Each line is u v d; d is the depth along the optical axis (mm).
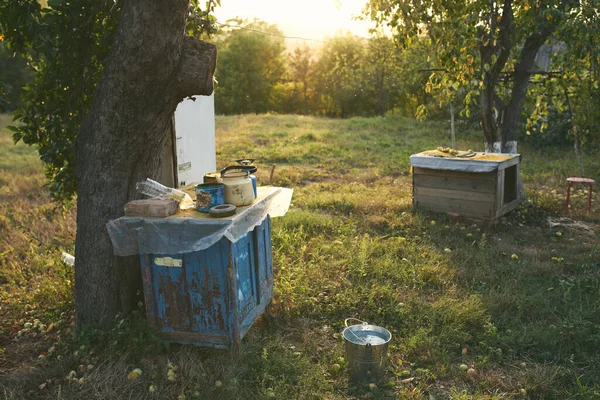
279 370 3691
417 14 7965
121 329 4020
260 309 4289
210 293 3725
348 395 3514
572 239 6836
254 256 4176
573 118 9641
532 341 4172
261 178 11219
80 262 4168
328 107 49781
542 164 12547
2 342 4254
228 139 17062
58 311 4680
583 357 3932
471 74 7770
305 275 5418
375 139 17672
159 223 3609
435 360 3906
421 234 7008
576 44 7223
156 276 3814
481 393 3529
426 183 7934
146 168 4164
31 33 4258
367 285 5219
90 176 4035
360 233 7145
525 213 8094
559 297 4977
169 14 3541
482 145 15805
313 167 12906
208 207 3773
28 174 11648
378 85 32312
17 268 5832
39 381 3621
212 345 3805
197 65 3773
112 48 3777
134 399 3377
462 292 5125
